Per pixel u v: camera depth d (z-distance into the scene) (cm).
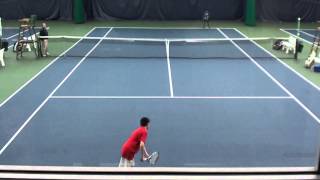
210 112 1212
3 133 1033
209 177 238
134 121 1135
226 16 3278
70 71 1708
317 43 2092
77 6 3022
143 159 798
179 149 942
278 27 2942
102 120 1139
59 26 2919
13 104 1270
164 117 1167
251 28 2881
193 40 2136
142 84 1524
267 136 1022
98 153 916
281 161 872
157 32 2686
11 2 3200
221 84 1525
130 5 3247
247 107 1257
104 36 2517
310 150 928
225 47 2233
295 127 1084
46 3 3219
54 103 1285
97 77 1617
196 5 3238
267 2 3216
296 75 1655
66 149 936
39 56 1973
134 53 2080
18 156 891
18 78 1588
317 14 3225
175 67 1794
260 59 1950
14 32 2638
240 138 1011
